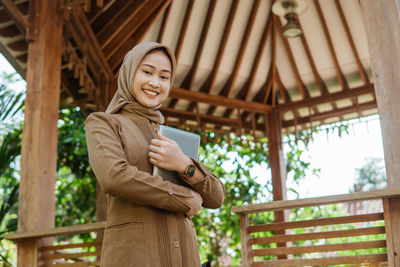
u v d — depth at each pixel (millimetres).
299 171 8148
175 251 1455
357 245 2523
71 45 5012
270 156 7512
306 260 2605
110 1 5031
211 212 8836
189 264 1486
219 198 1647
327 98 7332
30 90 3932
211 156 8883
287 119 7879
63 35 4797
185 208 1489
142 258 1405
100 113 1562
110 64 6074
